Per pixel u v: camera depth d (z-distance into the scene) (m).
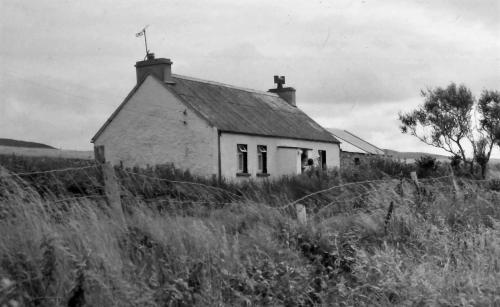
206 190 12.70
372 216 12.23
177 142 37.66
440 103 38.44
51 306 7.16
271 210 11.34
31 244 7.79
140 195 10.98
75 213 8.80
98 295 7.38
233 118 39.19
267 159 40.31
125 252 8.63
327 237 10.58
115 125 39.53
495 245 11.16
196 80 41.69
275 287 8.95
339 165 47.47
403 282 9.16
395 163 28.53
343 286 9.18
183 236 9.31
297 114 47.94
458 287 9.18
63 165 16.75
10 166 15.43
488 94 36.94
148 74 38.59
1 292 6.61
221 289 8.62
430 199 14.59
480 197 15.05
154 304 7.68
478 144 36.16
